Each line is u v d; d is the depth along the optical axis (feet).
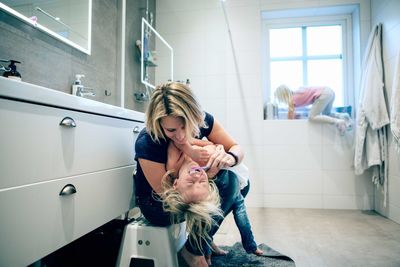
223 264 3.53
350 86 7.58
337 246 4.30
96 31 5.00
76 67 4.42
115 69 5.70
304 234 4.91
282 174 7.29
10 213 1.72
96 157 2.68
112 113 2.98
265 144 7.39
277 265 3.51
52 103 2.05
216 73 7.65
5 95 1.65
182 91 2.50
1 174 1.66
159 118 2.43
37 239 1.94
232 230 5.06
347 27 7.65
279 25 7.98
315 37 7.97
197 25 7.80
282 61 8.09
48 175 2.05
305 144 7.22
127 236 2.90
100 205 2.74
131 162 3.48
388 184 6.11
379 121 6.10
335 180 7.06
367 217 6.15
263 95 7.92
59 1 4.02
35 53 3.58
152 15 7.57
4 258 1.68
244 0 7.62
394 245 4.34
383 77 6.23
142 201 2.91
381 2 6.42
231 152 3.14
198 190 2.52
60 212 2.17
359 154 6.51
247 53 7.56
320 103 6.93
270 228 5.29
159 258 2.80
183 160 2.75
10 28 3.20
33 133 1.91
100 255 3.10
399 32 5.56
